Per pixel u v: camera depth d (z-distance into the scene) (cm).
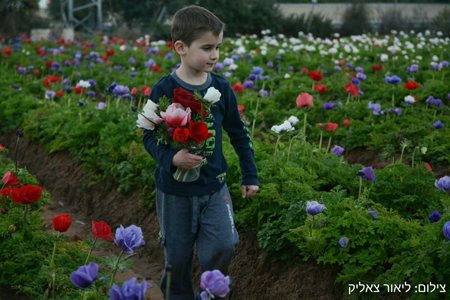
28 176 445
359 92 739
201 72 287
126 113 616
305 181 418
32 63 1280
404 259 293
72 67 1226
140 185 505
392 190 404
